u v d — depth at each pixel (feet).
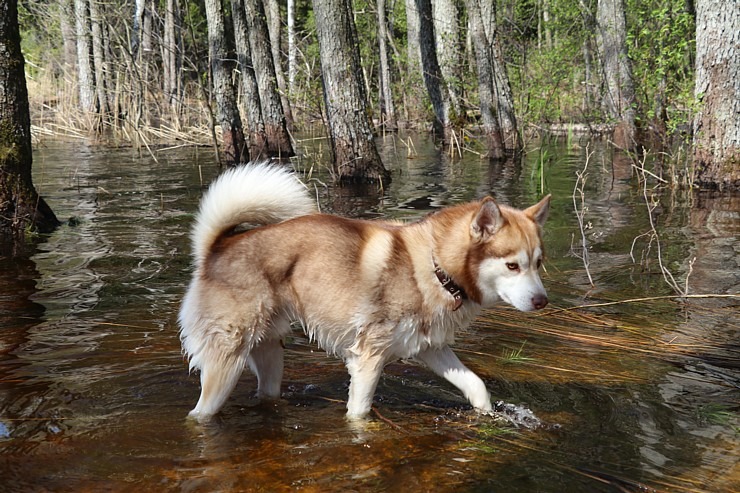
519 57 38.96
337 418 7.76
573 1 34.91
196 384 8.35
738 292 10.74
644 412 7.63
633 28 29.63
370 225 8.00
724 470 6.70
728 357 8.83
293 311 7.91
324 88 22.48
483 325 9.96
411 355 7.88
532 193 19.36
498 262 7.68
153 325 9.76
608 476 6.65
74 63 45.96
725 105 18.72
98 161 28.53
